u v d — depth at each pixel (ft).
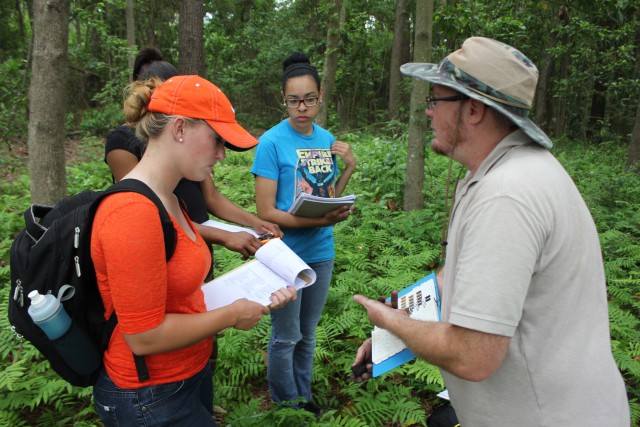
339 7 35.19
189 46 29.09
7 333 11.09
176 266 5.13
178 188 7.66
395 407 9.61
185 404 5.61
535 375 4.50
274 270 6.65
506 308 4.05
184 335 4.99
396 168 23.63
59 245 4.87
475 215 4.28
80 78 64.28
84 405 10.09
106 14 70.28
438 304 6.03
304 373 9.77
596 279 4.62
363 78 74.33
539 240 4.16
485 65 4.49
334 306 13.80
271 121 79.87
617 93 55.42
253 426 8.75
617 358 10.94
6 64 39.04
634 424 9.43
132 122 5.49
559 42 49.78
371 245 18.34
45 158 13.88
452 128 4.86
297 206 8.18
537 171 4.31
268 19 80.59
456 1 26.14
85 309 5.15
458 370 4.31
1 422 9.14
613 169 34.14
